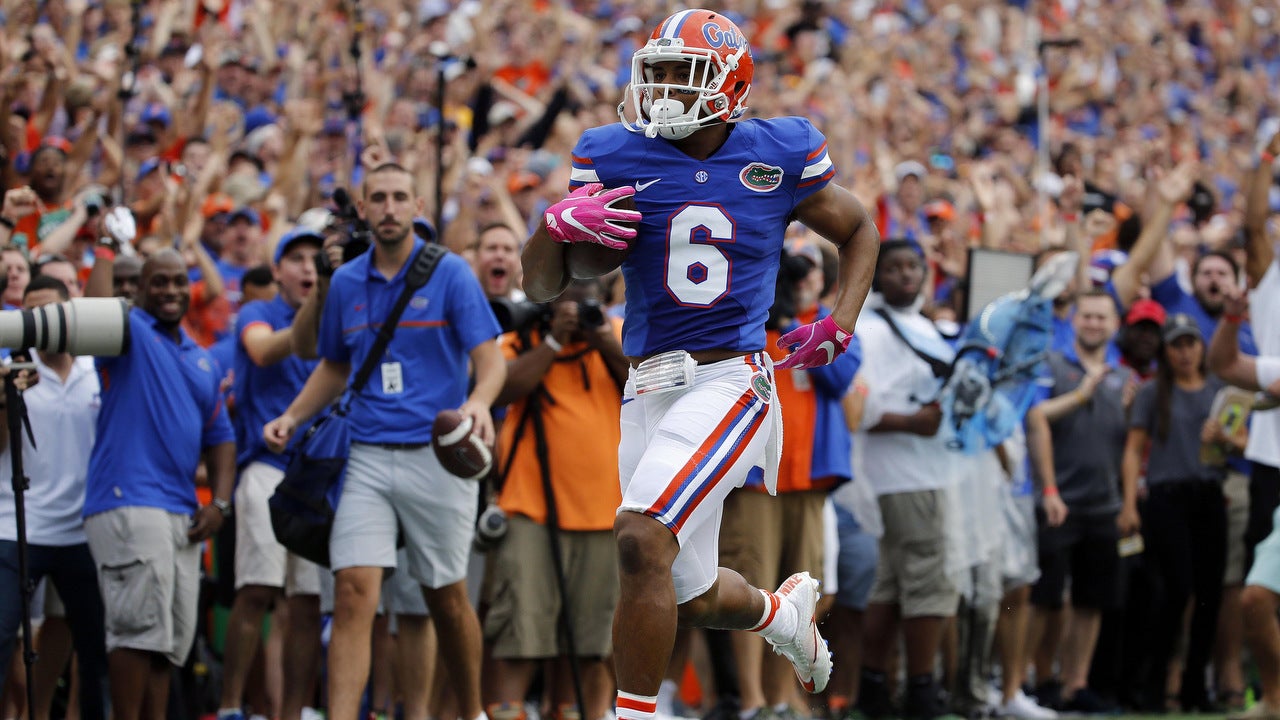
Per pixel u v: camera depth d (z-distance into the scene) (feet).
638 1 227.20
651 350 58.49
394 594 85.61
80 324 77.71
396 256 81.51
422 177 122.52
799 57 222.69
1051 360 111.45
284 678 87.97
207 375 85.87
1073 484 110.32
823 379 95.30
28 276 89.76
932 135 197.88
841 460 95.81
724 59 56.80
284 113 155.63
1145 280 131.75
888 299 104.22
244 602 91.30
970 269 111.65
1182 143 218.79
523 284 59.26
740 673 94.32
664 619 54.75
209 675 100.73
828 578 99.96
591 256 56.49
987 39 255.29
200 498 100.48
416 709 85.66
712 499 56.34
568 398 90.22
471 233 116.37
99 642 84.64
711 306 57.57
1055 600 109.91
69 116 131.54
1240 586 113.29
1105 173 186.29
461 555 80.02
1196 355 111.86
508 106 167.43
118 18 159.74
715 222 57.41
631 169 57.72
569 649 85.56
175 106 135.03
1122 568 110.83
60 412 84.17
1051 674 112.27
